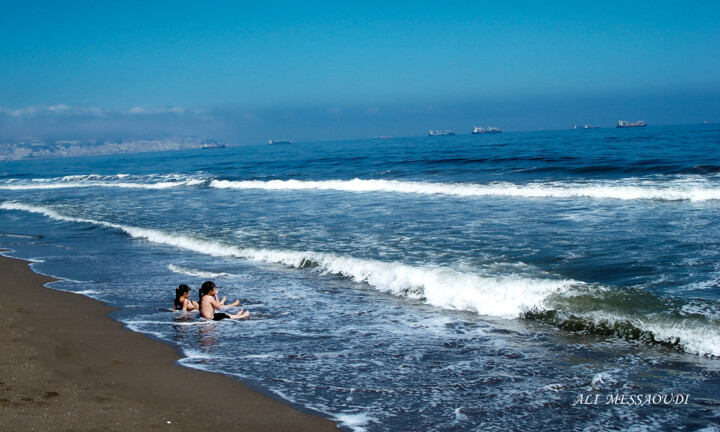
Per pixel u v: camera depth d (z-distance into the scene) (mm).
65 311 8203
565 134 93000
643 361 5781
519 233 12945
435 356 6156
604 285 7902
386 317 7777
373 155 54781
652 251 10445
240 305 8672
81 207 23516
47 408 4406
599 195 18984
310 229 15094
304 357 6195
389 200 20984
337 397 5047
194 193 28281
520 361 5922
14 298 8930
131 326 7520
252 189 28969
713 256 9891
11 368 5398
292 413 4660
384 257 11148
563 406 4789
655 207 15992
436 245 12031
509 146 57062
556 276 9117
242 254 12570
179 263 12039
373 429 4375
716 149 36719
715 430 4270
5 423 4055
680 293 7844
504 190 21109
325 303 8641
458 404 4875
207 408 4711
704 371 5438
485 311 7824
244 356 6242
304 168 41812
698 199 17141
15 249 14430
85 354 6129
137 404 4684
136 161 80438
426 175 30406
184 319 7914
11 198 30062
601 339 6512
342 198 22531
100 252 13594
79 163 84938
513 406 4816
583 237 12094
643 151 38344
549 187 20547
